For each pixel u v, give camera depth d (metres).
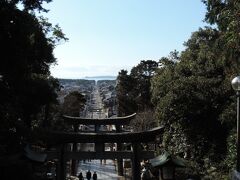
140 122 79.94
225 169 32.62
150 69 119.00
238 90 16.75
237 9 25.09
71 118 69.56
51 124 72.38
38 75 45.34
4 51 26.47
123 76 118.88
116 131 70.56
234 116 33.22
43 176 36.03
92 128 133.88
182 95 38.72
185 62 46.16
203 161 38.25
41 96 43.84
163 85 44.78
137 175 51.69
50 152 50.72
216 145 37.59
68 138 50.69
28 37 28.17
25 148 29.45
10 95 30.38
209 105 38.06
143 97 114.62
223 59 30.97
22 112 40.88
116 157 52.50
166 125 43.38
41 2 28.75
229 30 25.77
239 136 16.81
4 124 31.53
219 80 38.62
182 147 41.03
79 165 92.69
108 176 70.38
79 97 140.50
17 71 28.05
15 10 26.20
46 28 49.81
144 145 68.19
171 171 22.27
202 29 52.59
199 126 38.97
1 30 26.05
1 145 31.66
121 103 117.12
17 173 25.98
